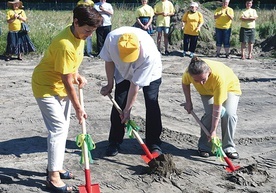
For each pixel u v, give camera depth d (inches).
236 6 1103.6
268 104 327.9
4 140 242.8
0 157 220.4
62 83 183.3
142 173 206.5
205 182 199.0
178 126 272.1
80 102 192.1
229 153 224.1
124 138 249.4
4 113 292.8
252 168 208.7
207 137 221.6
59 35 173.9
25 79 404.2
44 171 206.5
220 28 545.3
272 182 200.4
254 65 497.4
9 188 189.0
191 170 210.7
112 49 199.2
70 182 195.3
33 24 652.1
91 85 381.4
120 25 705.6
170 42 603.2
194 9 542.3
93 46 571.8
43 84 180.2
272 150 238.1
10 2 502.6
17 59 513.3
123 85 218.5
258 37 651.5
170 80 409.4
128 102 202.4
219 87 205.0
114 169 209.8
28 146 235.3
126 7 917.8
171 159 206.5
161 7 555.8
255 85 392.8
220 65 219.8
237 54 574.6
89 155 186.5
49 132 183.5
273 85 393.4
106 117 287.4
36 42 553.6
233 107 221.8
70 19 749.3
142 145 210.7
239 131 265.9
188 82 216.7
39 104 181.9
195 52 587.5
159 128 223.9
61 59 171.2
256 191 191.3
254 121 286.2
